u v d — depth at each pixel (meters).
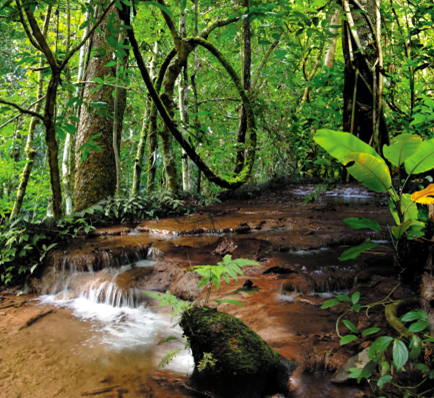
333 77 8.49
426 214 2.73
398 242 2.74
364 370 1.64
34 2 3.04
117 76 4.57
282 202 7.60
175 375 2.21
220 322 1.99
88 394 2.06
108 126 6.10
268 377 1.91
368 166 2.35
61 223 4.82
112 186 6.34
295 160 10.48
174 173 7.48
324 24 4.78
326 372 1.96
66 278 4.04
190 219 6.06
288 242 4.28
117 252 4.22
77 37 7.46
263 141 9.34
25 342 2.77
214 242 4.53
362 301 2.70
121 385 2.13
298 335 2.33
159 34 6.87
